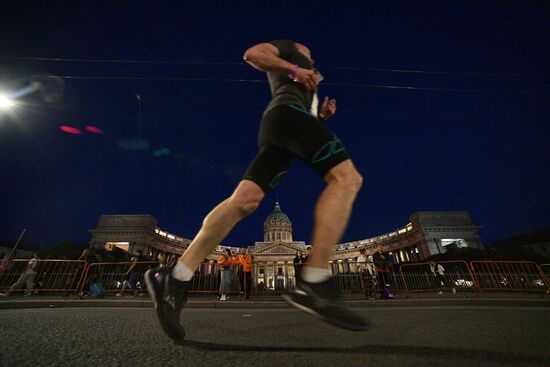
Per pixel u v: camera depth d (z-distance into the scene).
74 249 42.06
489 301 7.75
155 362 1.35
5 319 2.99
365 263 11.29
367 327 1.33
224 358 1.42
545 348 1.58
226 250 10.84
